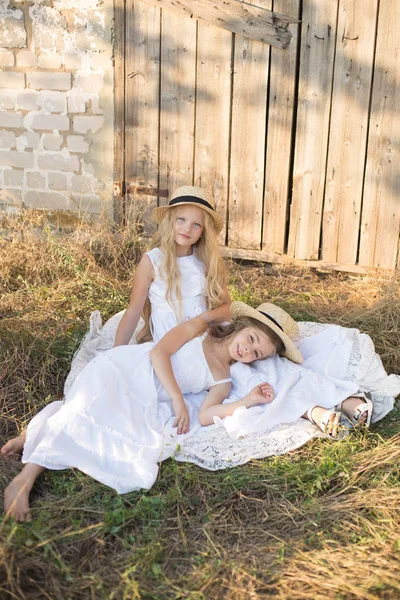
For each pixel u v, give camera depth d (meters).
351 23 4.52
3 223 5.35
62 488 2.59
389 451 2.82
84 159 5.29
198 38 4.82
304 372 3.14
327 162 4.80
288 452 2.85
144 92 5.04
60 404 2.94
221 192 5.07
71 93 5.18
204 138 5.00
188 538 2.36
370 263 4.90
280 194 4.95
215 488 2.62
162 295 3.33
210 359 3.10
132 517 2.41
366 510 2.50
